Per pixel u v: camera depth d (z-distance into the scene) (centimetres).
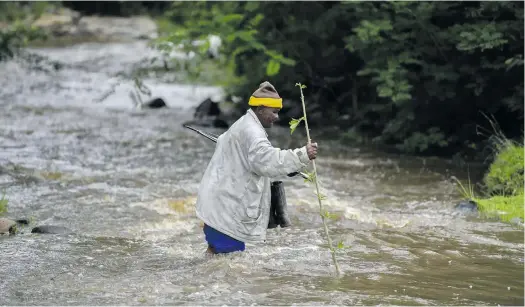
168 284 910
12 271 956
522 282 936
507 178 1427
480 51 1756
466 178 1587
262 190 963
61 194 1389
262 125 962
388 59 1822
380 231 1178
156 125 2256
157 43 2406
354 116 2220
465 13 1775
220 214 962
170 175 1588
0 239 1099
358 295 880
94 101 2675
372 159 1788
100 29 4409
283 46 2166
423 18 1755
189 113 2514
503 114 1848
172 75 3203
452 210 1319
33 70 3306
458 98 1841
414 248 1085
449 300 867
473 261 1026
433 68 1784
